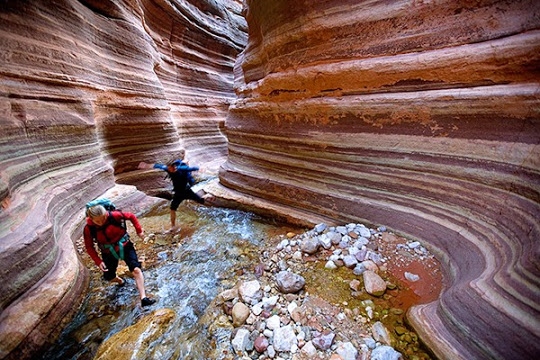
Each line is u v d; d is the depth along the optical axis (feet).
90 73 19.92
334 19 12.99
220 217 18.61
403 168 12.04
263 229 16.24
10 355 7.15
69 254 11.44
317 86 14.52
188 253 13.61
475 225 9.43
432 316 7.53
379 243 11.99
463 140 9.98
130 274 11.76
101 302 10.12
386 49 11.76
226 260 12.78
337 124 14.15
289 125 16.76
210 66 47.34
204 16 44.11
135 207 20.03
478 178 9.57
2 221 9.00
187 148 38.86
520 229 7.58
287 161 17.40
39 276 9.25
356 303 8.94
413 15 10.82
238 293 9.94
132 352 7.61
